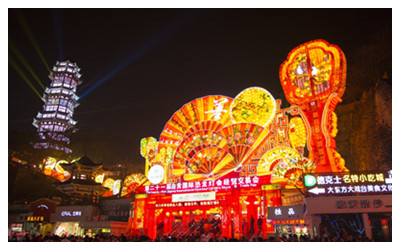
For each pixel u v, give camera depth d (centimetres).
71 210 3909
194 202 3431
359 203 1930
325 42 3400
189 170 3728
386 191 1928
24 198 5488
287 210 2625
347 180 2014
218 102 4088
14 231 4169
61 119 11681
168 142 4225
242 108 3822
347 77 4362
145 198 3759
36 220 4141
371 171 2002
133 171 7700
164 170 4084
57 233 3909
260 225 3000
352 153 4244
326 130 3161
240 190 3284
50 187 6284
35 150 8000
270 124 3591
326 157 3091
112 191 5225
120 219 3825
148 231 3606
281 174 3070
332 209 1956
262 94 3762
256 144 3506
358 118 4166
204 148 3744
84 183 4456
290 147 3250
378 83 3528
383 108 3406
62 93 12262
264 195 3097
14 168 6425
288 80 3566
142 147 4531
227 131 3700
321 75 3366
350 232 2130
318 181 2064
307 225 2550
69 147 8825
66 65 12875
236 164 3491
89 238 2136
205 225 3494
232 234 3212
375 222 2120
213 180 3403
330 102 3228
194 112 4184
